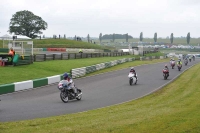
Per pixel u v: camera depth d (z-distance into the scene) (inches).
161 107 888.3
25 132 554.9
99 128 578.6
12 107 929.5
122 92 1312.7
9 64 1973.4
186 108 833.5
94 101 1071.6
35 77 1724.9
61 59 2790.4
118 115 739.4
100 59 3319.4
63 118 715.4
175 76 2026.3
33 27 7313.0
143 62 3521.2
